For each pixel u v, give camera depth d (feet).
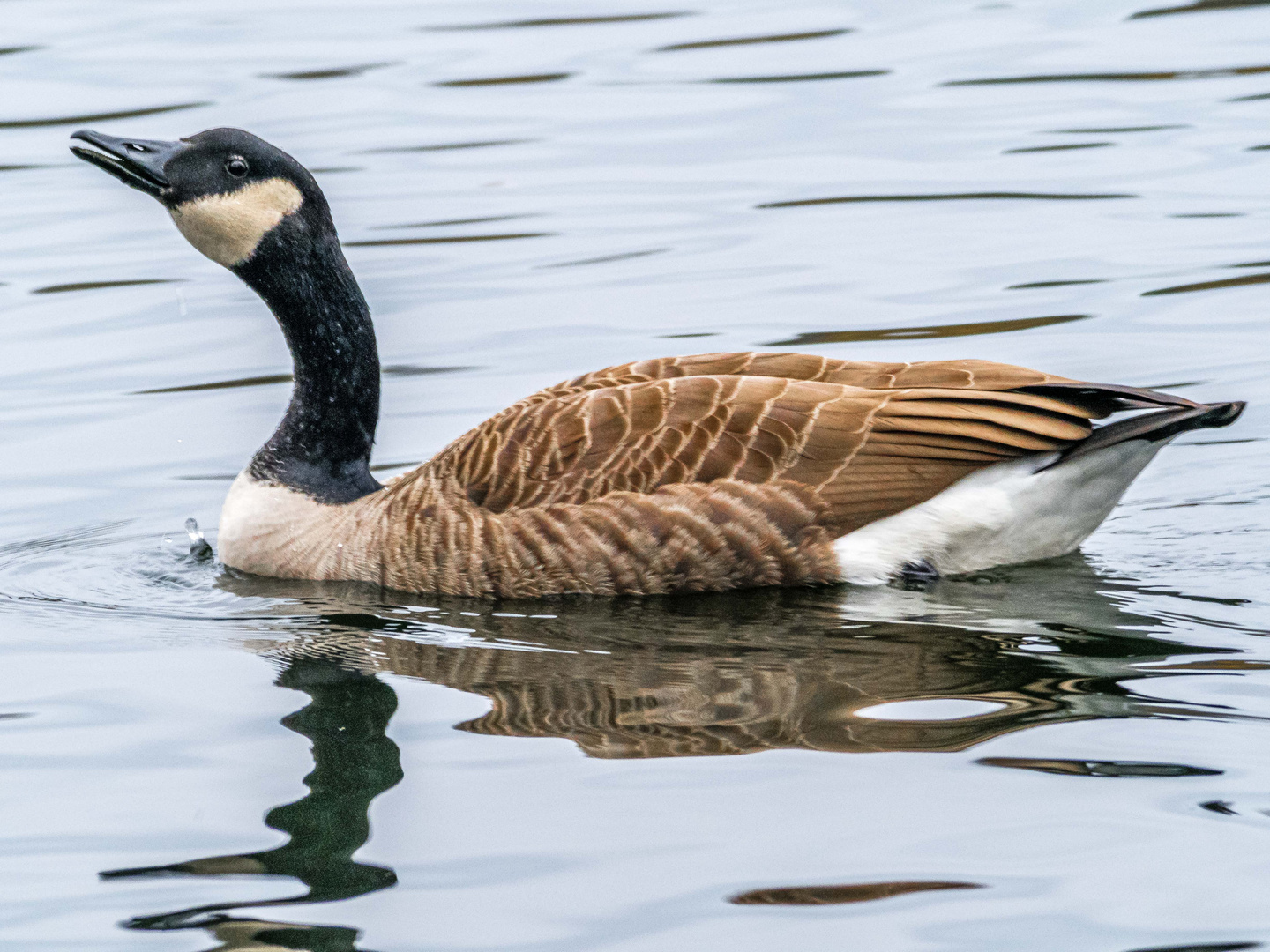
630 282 64.08
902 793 29.45
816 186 72.54
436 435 53.11
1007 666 35.37
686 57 89.10
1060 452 40.14
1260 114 77.05
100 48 91.86
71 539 47.50
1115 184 70.95
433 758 31.78
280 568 45.11
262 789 31.12
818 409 40.88
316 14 98.37
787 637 37.91
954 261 64.59
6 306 64.54
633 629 39.09
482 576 42.24
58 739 33.73
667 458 41.04
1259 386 54.19
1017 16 93.61
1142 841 27.53
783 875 26.96
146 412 56.13
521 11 98.32
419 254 67.26
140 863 28.58
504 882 27.14
